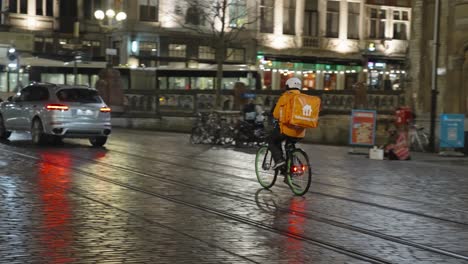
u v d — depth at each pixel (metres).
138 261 7.45
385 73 64.50
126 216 10.16
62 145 23.16
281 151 13.30
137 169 16.50
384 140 29.55
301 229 9.63
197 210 10.94
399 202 12.60
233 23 59.25
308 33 64.06
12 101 24.00
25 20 61.56
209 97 40.94
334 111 36.09
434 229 10.00
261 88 50.84
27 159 17.92
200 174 15.94
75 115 22.16
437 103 28.84
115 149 22.36
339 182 15.42
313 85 63.59
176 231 9.18
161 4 58.69
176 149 23.34
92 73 49.34
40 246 8.02
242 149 24.28
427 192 14.16
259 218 10.40
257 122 25.06
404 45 65.88
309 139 32.06
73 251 7.82
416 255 8.23
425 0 29.78
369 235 9.38
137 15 58.03
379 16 66.25
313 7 64.06
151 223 9.69
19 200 11.32
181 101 41.25
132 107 42.16
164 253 7.86
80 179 14.23
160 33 58.47
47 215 10.04
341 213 11.13
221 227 9.58
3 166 16.19
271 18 62.03
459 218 11.05
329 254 8.12
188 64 59.06
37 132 22.45
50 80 49.47
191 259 7.61
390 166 19.81
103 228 9.20
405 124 23.75
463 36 27.95
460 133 23.77
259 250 8.20
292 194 13.16
